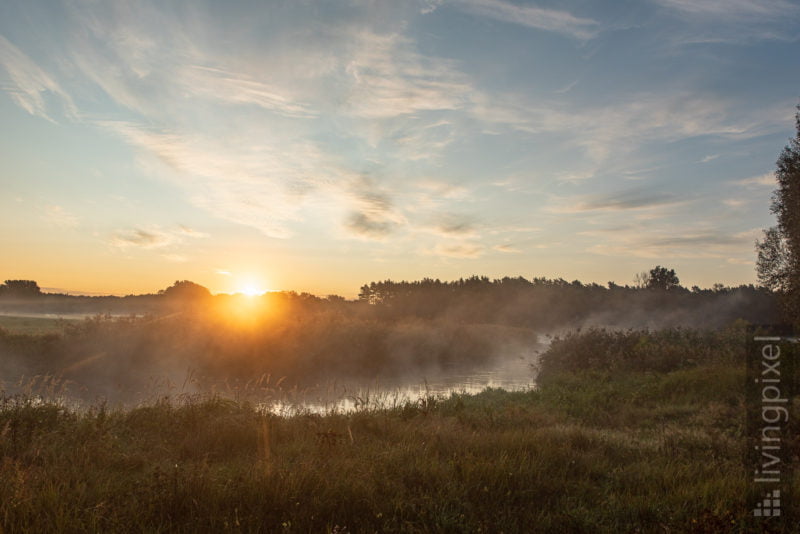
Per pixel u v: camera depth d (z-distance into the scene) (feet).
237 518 15.12
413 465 20.80
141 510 15.87
